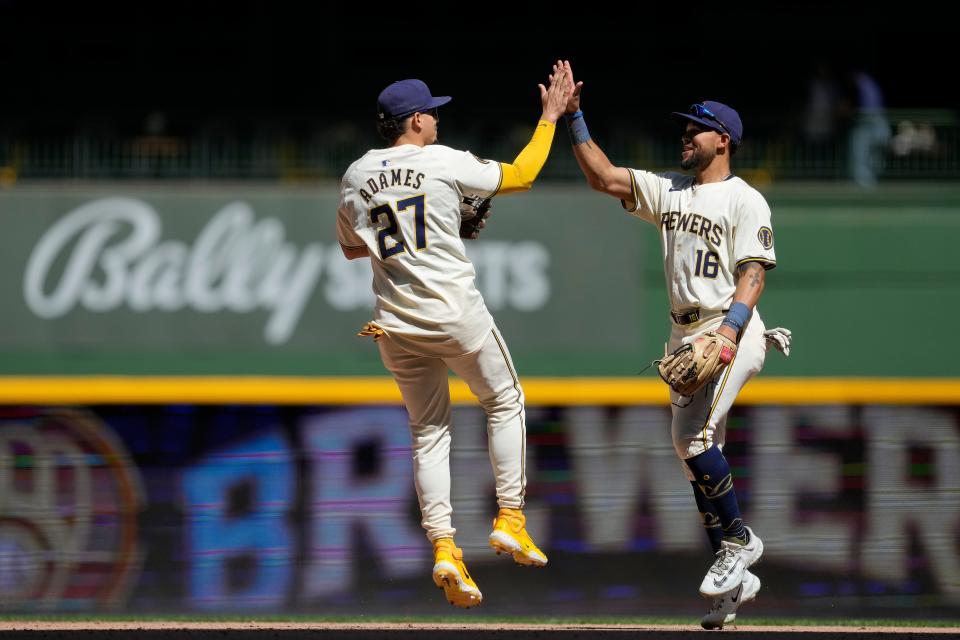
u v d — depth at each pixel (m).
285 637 20.64
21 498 31.98
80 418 32.50
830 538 32.34
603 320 33.19
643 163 36.88
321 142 36.66
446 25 56.84
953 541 32.47
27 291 32.84
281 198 33.47
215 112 40.44
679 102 56.25
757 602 31.80
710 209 19.23
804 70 56.69
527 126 37.81
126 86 56.38
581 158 19.86
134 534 32.00
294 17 54.38
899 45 57.22
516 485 19.12
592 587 31.88
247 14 56.62
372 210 18.33
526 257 33.31
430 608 31.53
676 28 57.12
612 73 56.88
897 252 33.53
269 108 54.19
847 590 32.06
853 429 32.91
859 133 36.69
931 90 56.94
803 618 31.48
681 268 19.47
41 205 33.03
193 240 33.28
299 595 31.69
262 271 33.28
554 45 57.19
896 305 33.44
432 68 56.62
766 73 56.72
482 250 33.31
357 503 32.31
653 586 31.91
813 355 33.16
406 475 32.56
